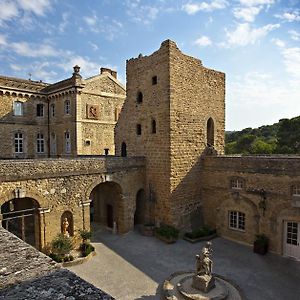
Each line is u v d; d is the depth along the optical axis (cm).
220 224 2003
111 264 1518
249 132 7019
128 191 2030
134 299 1175
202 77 2145
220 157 2009
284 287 1287
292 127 4125
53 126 3253
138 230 2083
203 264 1203
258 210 1778
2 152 3041
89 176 1802
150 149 2078
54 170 1627
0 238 498
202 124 2145
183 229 2003
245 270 1459
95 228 2178
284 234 1669
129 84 2262
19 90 3125
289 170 1628
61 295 313
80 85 2878
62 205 1675
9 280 346
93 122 3017
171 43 1897
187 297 1138
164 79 1931
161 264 1516
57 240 1561
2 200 1439
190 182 2059
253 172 1803
